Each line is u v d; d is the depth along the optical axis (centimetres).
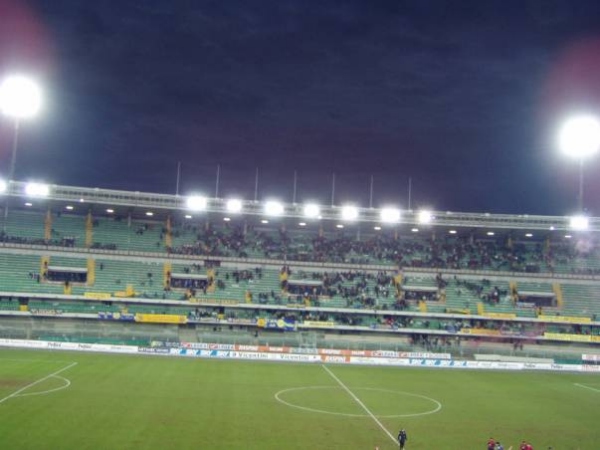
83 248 10881
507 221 11269
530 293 11188
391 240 12381
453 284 11412
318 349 9600
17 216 11200
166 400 5816
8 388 5994
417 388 7394
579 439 5094
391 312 10662
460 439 4931
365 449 4453
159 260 11138
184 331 10256
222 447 4297
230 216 11531
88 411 5153
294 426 5062
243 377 7556
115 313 10081
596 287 11350
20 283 10081
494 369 9431
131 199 10662
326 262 11581
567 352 10256
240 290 10888
